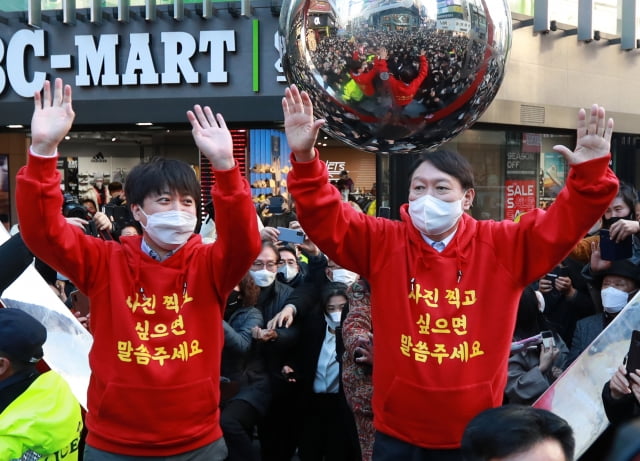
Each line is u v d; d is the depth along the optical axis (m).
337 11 1.60
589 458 2.73
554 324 4.24
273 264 4.41
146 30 8.48
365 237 2.46
